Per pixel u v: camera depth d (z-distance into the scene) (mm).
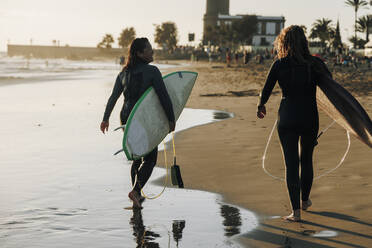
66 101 17719
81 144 8656
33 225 4270
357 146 7484
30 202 5004
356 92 17109
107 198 5172
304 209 4617
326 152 7180
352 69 34062
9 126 11062
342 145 7668
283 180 5770
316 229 4074
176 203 4953
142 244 3803
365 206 4629
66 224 4301
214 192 5344
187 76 5277
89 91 23281
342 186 5336
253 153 7434
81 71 60781
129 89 4926
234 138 8883
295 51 4309
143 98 4742
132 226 4246
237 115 12703
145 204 4934
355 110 4055
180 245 3770
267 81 4445
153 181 5926
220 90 21750
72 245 3785
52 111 14289
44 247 3742
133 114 4656
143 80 4859
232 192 5316
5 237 3959
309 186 4551
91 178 6070
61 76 43438
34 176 6160
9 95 20484
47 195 5273
